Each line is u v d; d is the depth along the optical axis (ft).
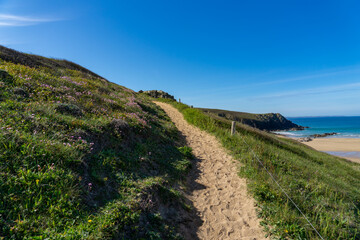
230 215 18.54
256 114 378.94
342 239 15.33
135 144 26.78
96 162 18.13
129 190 16.56
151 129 35.83
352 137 221.66
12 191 11.09
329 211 19.24
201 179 25.77
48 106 23.97
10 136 14.89
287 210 17.83
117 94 61.05
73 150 17.12
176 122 63.93
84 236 10.23
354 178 41.52
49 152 15.15
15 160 13.21
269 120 366.63
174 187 21.18
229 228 16.74
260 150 35.24
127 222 12.74
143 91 180.45
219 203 20.40
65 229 10.43
